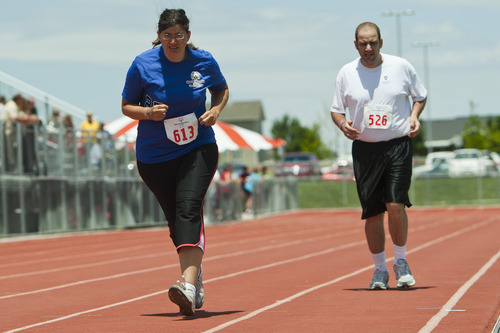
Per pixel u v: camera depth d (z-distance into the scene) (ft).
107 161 149.48
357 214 222.48
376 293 43.96
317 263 68.85
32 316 39.29
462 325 31.53
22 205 123.44
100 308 41.65
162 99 36.22
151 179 37.22
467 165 326.65
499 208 229.86
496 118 567.18
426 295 42.11
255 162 424.46
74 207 137.80
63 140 136.36
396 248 45.50
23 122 129.39
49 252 94.07
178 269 66.74
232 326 33.09
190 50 36.68
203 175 36.19
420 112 44.52
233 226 159.84
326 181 285.64
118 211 151.33
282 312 37.45
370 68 44.01
